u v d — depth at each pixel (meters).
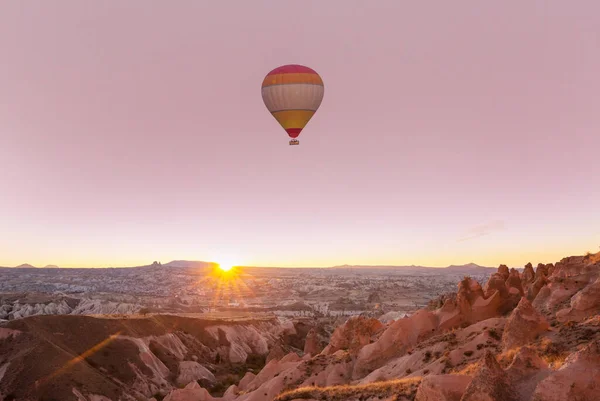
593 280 58.25
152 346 133.00
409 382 38.03
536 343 42.84
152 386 115.50
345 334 80.88
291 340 180.88
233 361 154.25
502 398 26.92
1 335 109.69
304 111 89.94
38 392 94.62
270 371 79.25
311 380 65.25
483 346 50.09
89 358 113.69
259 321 183.50
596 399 25.33
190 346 147.75
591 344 26.83
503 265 77.94
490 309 65.19
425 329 64.44
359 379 62.34
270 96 90.12
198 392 74.50
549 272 75.00
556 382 25.92
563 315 49.72
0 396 93.56
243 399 68.31
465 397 27.47
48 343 107.12
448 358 50.31
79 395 95.62
